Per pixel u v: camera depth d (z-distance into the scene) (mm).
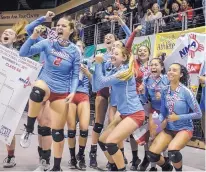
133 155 4602
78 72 3750
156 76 4227
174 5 8203
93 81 3643
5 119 3789
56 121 3670
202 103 4617
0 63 3822
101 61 3580
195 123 6652
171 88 3725
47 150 3949
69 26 3648
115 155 3424
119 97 3572
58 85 3645
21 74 3791
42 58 3965
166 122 3752
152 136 4023
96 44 10336
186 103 3621
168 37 6781
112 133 3449
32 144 5941
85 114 4492
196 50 4371
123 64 3637
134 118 3494
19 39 7242
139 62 4652
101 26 11094
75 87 3658
